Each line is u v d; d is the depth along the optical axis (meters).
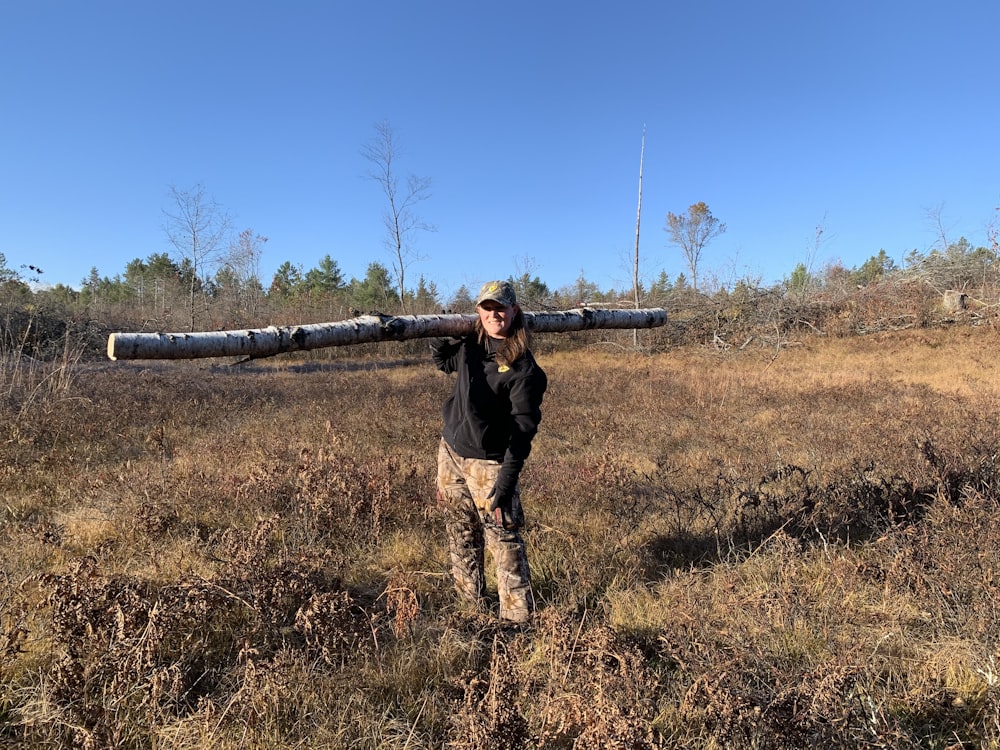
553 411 8.64
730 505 4.34
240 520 4.14
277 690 2.21
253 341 2.79
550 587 3.36
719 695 2.06
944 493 4.04
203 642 2.59
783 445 6.61
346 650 2.62
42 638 2.55
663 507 4.49
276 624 2.73
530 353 2.72
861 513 4.06
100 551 3.46
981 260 21.27
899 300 19.94
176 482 4.54
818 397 9.65
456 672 2.55
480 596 3.16
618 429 7.42
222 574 2.95
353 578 3.39
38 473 5.10
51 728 2.10
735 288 20.59
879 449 5.75
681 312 20.66
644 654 2.63
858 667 2.19
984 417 6.98
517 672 2.29
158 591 2.69
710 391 10.38
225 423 7.30
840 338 18.56
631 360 17.52
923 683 2.32
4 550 3.52
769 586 3.12
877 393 10.06
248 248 24.89
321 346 2.99
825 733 1.98
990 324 17.75
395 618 2.79
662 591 3.21
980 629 2.59
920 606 2.96
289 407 8.70
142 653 2.30
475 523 3.11
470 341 2.90
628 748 1.83
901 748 2.05
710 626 2.74
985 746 2.06
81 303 20.39
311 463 4.66
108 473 5.06
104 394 8.45
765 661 2.44
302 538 3.78
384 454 5.83
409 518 4.21
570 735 2.08
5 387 7.61
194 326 20.30
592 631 2.46
